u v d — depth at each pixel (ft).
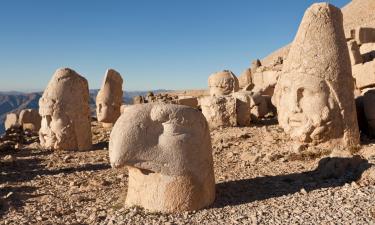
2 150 35.99
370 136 28.76
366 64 39.11
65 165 29.32
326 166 20.92
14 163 30.07
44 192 22.13
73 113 34.81
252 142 31.45
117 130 16.62
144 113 16.87
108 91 52.49
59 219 17.42
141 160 16.46
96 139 42.42
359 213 14.97
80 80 35.53
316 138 25.77
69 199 20.54
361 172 19.45
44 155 33.14
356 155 21.67
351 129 25.63
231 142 32.17
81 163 29.78
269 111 46.39
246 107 39.32
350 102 25.88
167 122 16.84
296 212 15.75
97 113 53.47
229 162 26.53
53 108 34.55
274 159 25.63
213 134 35.76
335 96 25.49
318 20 26.30
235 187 20.26
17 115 63.05
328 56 25.80
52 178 25.44
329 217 14.87
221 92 53.06
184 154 16.74
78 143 35.01
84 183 23.57
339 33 26.43
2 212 18.84
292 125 26.76
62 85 34.78
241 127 38.24
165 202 16.66
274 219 15.21
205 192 17.22
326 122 25.43
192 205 16.70
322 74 25.61
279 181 20.67
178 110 17.01
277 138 31.07
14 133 50.08
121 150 16.21
